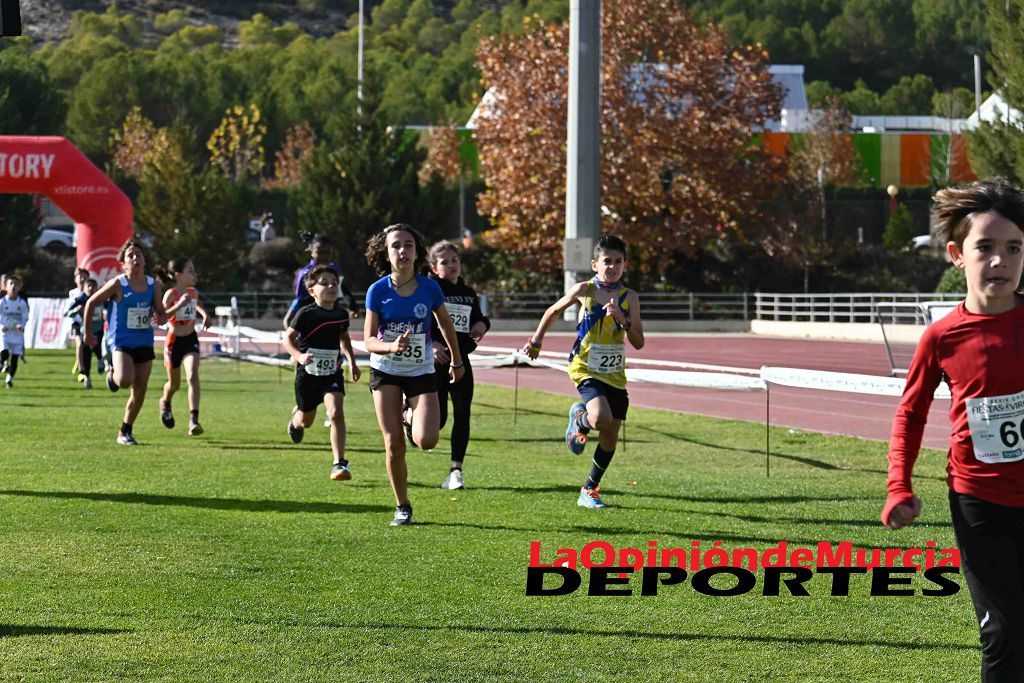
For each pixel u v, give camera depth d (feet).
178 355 132.16
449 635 54.75
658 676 49.19
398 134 500.74
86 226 291.38
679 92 478.18
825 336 402.11
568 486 97.04
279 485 96.99
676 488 95.91
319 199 491.31
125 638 53.93
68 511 84.74
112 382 123.34
